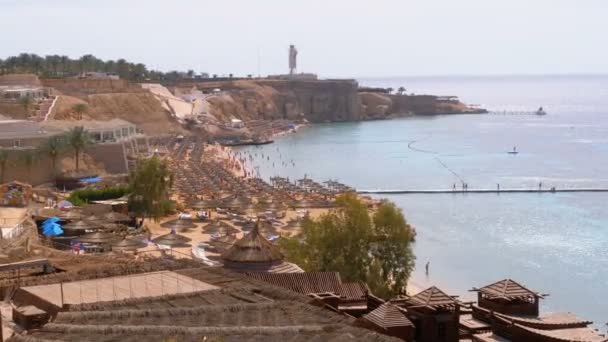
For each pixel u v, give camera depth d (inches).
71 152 7544.3
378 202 7416.3
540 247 5546.3
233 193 7588.6
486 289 2893.7
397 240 3826.3
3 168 7027.6
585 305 3991.1
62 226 4734.3
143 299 2032.5
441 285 4392.2
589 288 4352.9
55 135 7470.5
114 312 1871.3
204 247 4532.5
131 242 4301.2
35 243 4047.7
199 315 1881.2
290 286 2691.9
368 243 3757.4
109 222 5012.3
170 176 6299.2
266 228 5447.8
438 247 5546.3
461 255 5260.8
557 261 5068.9
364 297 2669.8
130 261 2795.3
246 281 2298.2
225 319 1847.9
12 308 2162.9
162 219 5979.3
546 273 4726.9
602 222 6633.9
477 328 2640.3
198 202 6584.6
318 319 1868.8
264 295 2150.6
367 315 2249.0
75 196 6063.0
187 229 5428.2
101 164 7755.9
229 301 2030.0
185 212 6441.9
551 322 2620.6
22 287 2267.5
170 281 2284.7
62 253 3336.6
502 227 6417.3
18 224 4566.9
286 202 7150.6
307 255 3688.5
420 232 6161.4
